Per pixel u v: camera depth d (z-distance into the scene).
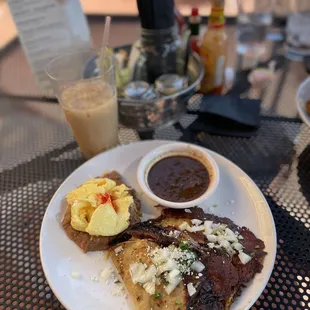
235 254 0.35
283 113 0.53
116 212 0.38
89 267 0.35
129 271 0.34
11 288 0.35
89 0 0.85
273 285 0.34
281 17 0.70
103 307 0.32
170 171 0.44
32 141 0.52
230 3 0.78
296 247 0.37
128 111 0.50
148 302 0.31
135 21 0.75
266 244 0.35
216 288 0.32
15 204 0.44
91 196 0.39
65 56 0.50
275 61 0.62
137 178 0.42
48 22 0.53
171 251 0.34
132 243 0.36
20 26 0.53
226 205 0.40
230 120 0.50
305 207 0.41
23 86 0.62
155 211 0.41
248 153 0.48
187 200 0.40
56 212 0.40
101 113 0.45
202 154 0.44
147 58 0.52
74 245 0.37
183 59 0.55
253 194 0.40
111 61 0.46
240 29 0.69
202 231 0.37
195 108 0.55
